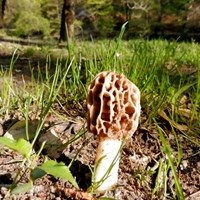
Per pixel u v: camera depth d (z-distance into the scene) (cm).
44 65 59
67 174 14
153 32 200
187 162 20
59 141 20
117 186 17
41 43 138
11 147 15
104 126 16
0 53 87
